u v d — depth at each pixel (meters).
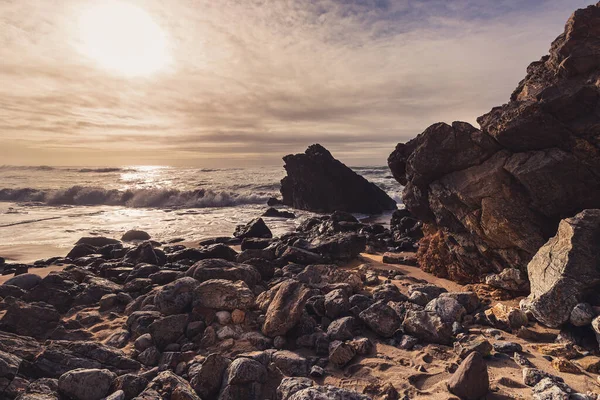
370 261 12.50
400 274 10.42
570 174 7.17
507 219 7.92
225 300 6.75
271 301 6.90
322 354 5.48
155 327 6.00
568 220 6.29
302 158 35.69
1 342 5.25
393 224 19.50
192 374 4.88
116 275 10.52
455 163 8.98
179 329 6.12
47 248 16.91
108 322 6.99
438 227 10.46
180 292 7.20
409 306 6.95
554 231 7.61
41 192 37.56
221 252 12.38
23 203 35.25
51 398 4.05
